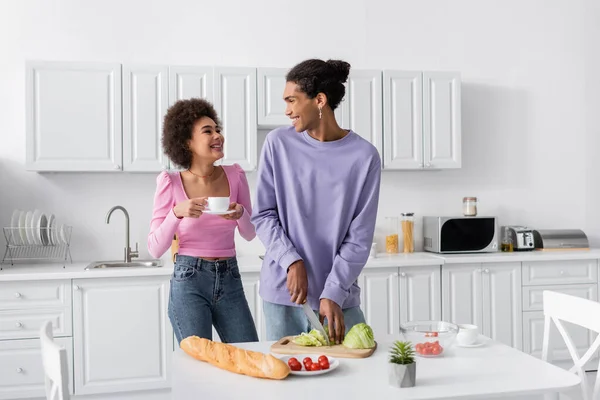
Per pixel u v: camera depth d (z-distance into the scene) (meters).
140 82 3.66
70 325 3.36
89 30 3.94
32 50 3.87
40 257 3.86
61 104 3.58
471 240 4.06
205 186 2.31
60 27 3.90
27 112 3.54
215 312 2.28
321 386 1.42
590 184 4.64
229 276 2.27
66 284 3.36
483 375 1.50
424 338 1.68
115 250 3.96
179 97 3.70
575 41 4.62
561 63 4.60
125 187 3.98
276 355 1.67
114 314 3.40
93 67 3.61
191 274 2.21
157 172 3.88
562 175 4.60
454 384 1.43
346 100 3.92
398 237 4.24
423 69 4.38
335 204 1.99
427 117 4.04
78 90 3.60
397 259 3.80
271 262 2.02
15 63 3.85
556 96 4.59
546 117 4.58
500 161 4.50
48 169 3.57
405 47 4.35
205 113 2.30
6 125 3.84
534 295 3.95
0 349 3.29
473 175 4.45
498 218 4.39
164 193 2.27
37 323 3.33
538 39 4.56
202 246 2.23
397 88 3.99
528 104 4.55
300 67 1.94
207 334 2.21
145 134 3.67
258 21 4.15
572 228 4.61
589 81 4.64
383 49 4.32
